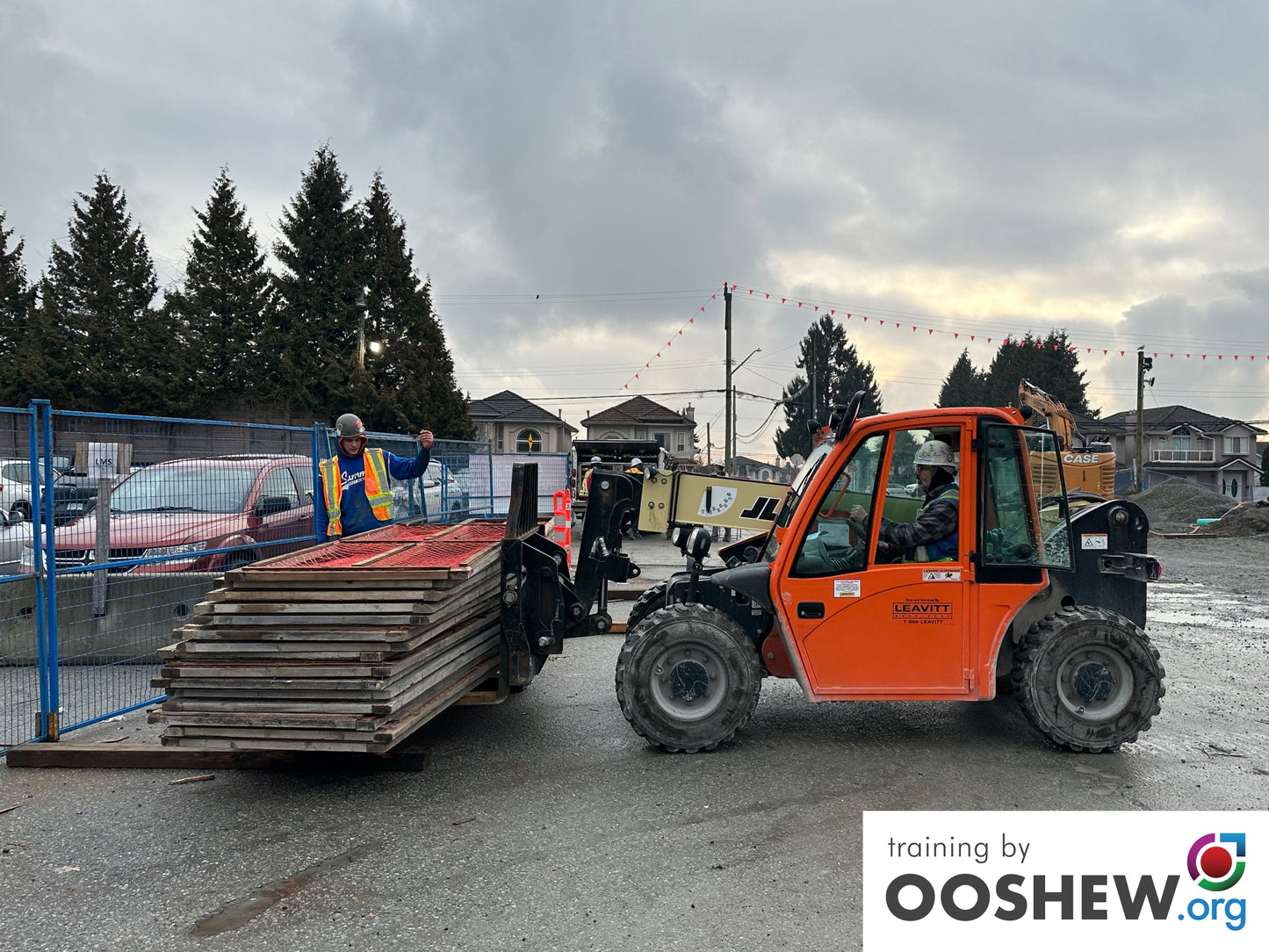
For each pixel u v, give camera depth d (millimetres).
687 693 4633
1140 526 4918
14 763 4539
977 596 4582
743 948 2775
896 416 4668
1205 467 59438
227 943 2838
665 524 5496
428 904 3082
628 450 21578
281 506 7633
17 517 5070
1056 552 4738
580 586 5258
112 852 3533
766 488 5473
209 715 3865
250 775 4410
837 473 4715
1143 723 4586
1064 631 4602
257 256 36938
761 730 5109
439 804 4012
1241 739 4941
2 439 4996
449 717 5383
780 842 3570
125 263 39906
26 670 6012
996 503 4637
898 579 4590
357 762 4531
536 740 4922
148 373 34500
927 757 4617
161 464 6633
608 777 4340
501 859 3438
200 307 35406
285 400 34375
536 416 59844
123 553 6223
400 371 36375
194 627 3957
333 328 35406
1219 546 18391
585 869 3346
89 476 6043
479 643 4918
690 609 4672
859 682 4609
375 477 7152
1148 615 9531
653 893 3145
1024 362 64000
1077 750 4648
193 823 3826
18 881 3285
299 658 3869
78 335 37031
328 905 3080
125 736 4988
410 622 3896
